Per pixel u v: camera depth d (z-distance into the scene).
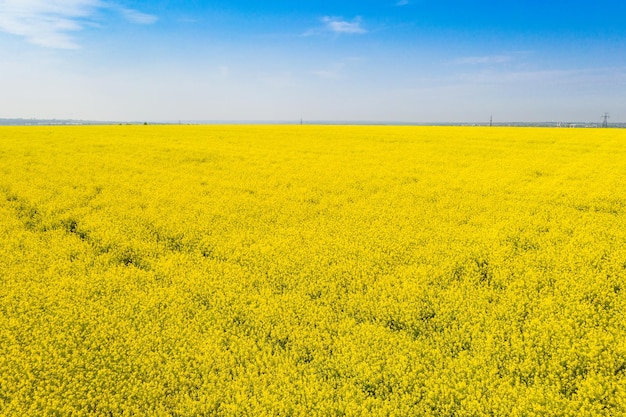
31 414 5.65
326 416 5.62
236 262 10.35
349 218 13.39
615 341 6.78
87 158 22.55
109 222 12.81
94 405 5.95
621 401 5.57
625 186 16.06
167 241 11.60
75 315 7.82
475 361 6.41
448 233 11.80
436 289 8.72
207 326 7.66
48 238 11.83
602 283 8.58
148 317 7.83
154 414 5.73
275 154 24.64
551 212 13.45
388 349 6.81
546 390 5.91
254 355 6.75
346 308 8.19
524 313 7.81
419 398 5.91
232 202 15.00
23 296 8.52
